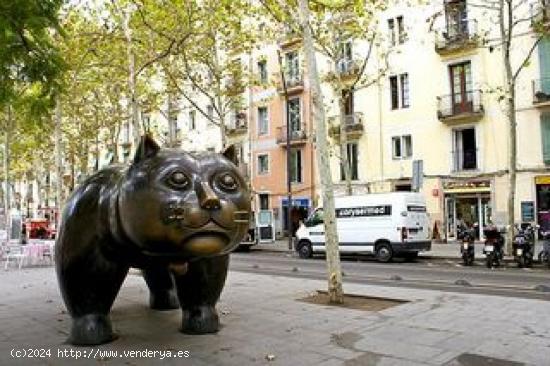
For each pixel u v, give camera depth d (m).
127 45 17.11
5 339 7.17
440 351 6.36
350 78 31.80
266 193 37.72
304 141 34.94
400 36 28.11
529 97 25.66
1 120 29.09
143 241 5.54
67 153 37.94
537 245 22.38
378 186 31.11
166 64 22.42
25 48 7.62
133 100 15.32
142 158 5.71
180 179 5.44
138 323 8.00
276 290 11.28
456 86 28.36
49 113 8.98
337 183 32.91
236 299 10.09
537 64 25.44
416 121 29.69
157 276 9.03
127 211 5.59
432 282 13.30
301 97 35.41
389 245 20.02
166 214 5.32
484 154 27.25
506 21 26.22
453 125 28.30
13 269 17.02
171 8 17.77
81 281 6.63
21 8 7.00
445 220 28.56
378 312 8.69
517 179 26.11
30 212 63.00
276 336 7.15
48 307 9.66
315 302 9.74
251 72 31.66
